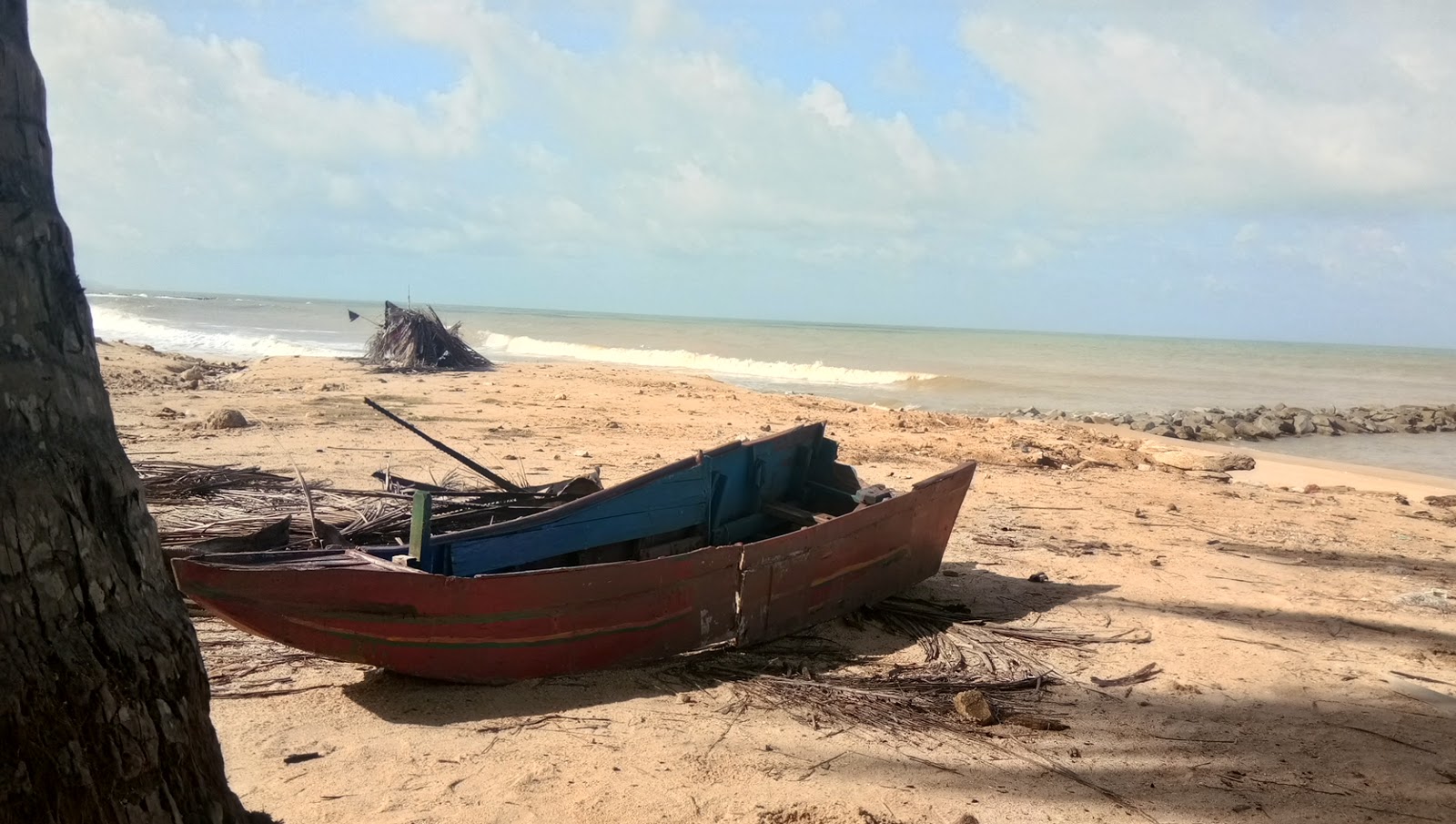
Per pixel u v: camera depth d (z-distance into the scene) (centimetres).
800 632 653
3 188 228
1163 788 455
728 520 749
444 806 400
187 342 3700
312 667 547
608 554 662
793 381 3136
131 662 233
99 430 246
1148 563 920
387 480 845
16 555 215
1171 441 2123
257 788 406
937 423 1872
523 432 1516
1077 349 5922
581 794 414
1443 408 2883
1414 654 676
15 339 226
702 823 397
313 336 4250
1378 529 1141
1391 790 460
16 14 239
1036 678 589
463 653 505
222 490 892
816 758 466
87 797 219
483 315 10031
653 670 566
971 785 448
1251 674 621
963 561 895
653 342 4681
